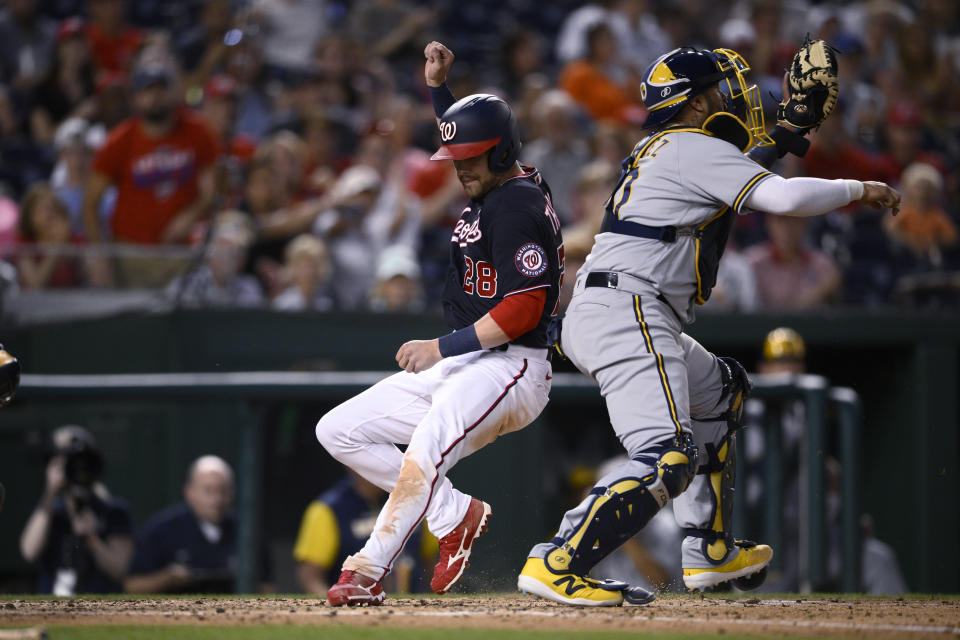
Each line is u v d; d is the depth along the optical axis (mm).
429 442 11766
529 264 11727
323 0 38500
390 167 32312
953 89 45031
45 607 12422
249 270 28047
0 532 24172
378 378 21688
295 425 24234
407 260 27891
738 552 13250
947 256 33781
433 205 31953
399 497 11758
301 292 26469
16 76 36281
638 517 11469
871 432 29047
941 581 27672
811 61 12242
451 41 44562
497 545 23750
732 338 26719
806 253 30500
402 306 27484
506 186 12039
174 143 27266
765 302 29797
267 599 13750
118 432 24203
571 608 12070
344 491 20688
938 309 28172
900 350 28172
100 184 26875
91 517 20938
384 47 41125
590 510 11555
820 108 12312
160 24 40500
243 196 29344
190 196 27406
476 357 12164
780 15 42562
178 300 24750
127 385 21109
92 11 36562
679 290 11914
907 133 39094
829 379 30438
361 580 11938
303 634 10109
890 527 28422
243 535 21125
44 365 25078
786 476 22469
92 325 24906
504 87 41375
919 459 27750
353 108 36062
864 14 44812
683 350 12547
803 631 10469
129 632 10219
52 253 25391
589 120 36031
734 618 11422
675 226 11789
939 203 35125
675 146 11867
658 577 21438
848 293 32125
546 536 25609
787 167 34188
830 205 11352
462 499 12516
